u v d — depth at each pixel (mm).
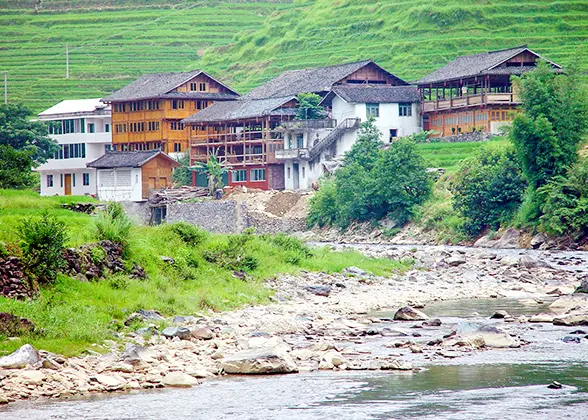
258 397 34719
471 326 45812
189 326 47781
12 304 44156
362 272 73188
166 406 33594
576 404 33125
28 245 48281
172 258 59688
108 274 53062
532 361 40250
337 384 36594
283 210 141875
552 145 107812
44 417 32188
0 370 36719
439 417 31828
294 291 62562
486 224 114375
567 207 103625
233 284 60938
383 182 127375
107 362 39250
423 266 81750
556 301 57750
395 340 45062
